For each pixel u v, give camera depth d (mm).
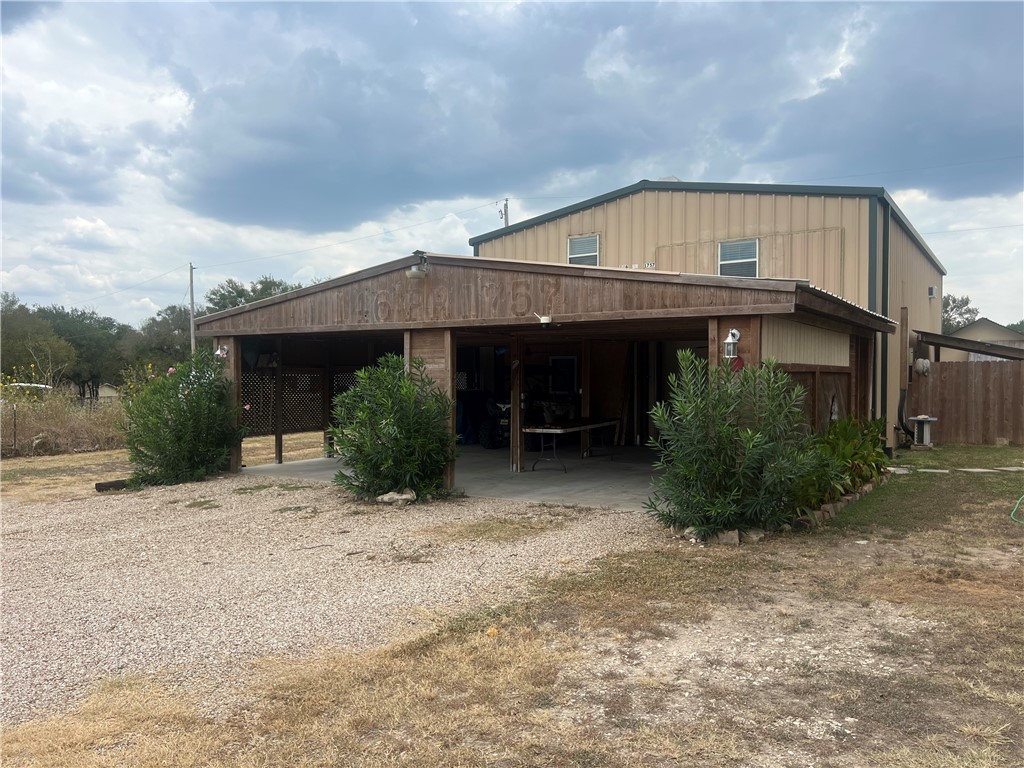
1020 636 4047
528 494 9164
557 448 14594
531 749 2957
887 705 3270
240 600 5066
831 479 7324
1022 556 5840
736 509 6293
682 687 3508
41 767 2885
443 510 8195
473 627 4398
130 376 18344
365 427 8680
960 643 3973
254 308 10812
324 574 5691
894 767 2758
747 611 4594
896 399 14219
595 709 3297
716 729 3084
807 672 3648
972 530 6758
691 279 7195
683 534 6609
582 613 4617
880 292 12617
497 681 3611
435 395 9094
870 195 12047
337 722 3232
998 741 2928
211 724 3240
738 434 6348
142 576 5746
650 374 14984
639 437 14930
